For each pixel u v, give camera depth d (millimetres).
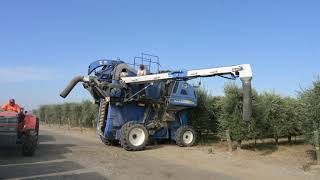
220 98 20188
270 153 16938
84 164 13562
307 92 14320
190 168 13258
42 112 57281
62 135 28375
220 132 18609
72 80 19547
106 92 18953
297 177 11734
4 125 14977
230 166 13719
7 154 15961
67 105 43719
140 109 19938
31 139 15352
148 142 19500
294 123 18922
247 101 15695
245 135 17531
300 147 18781
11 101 16469
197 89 21906
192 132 20203
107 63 19734
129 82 18984
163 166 13609
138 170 12633
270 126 18734
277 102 18688
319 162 13852
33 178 10891
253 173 12383
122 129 18297
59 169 12438
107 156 15984
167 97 19938
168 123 20391
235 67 16141
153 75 18500
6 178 10852
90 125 36062
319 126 13945
